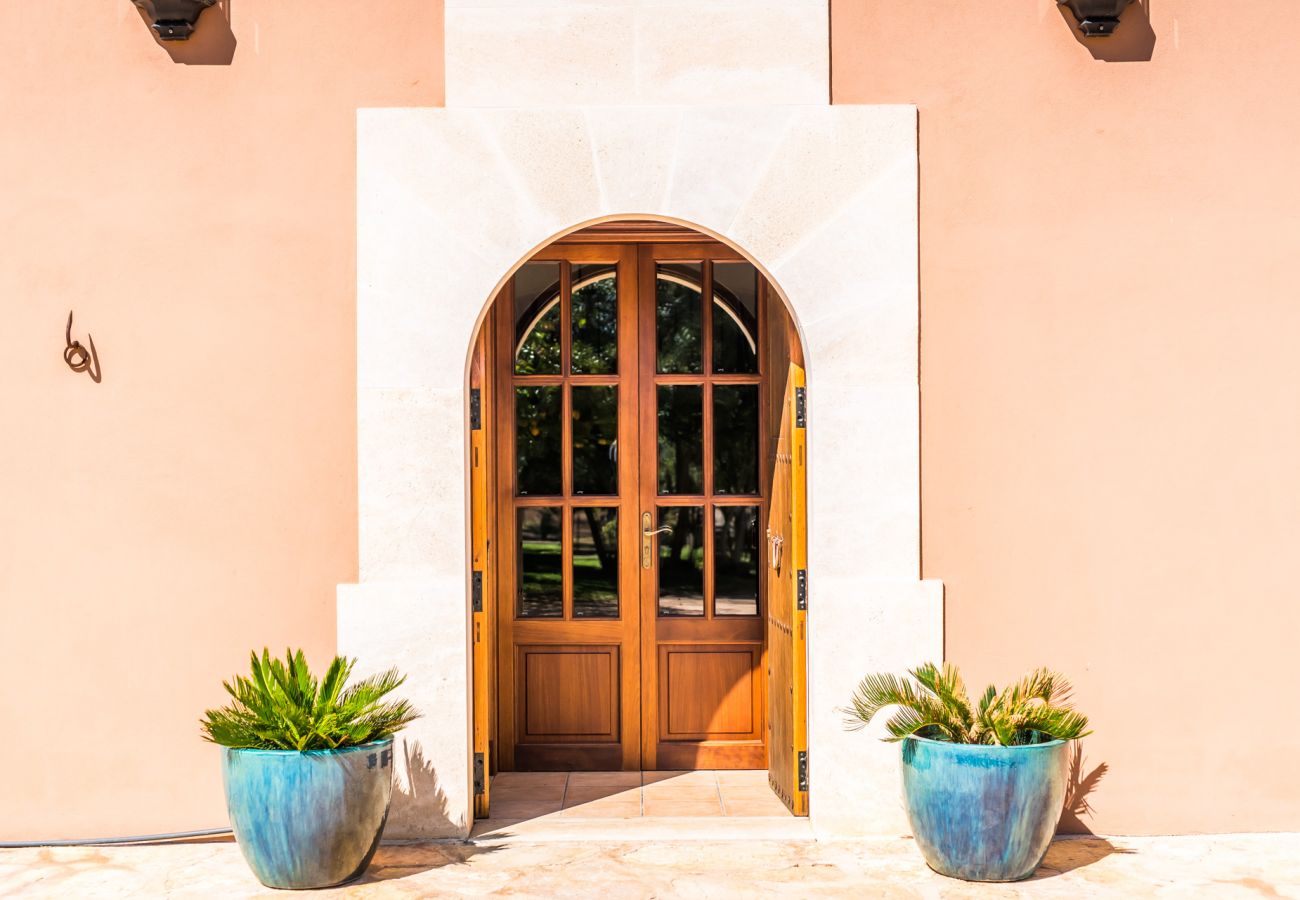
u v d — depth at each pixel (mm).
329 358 4363
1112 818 4398
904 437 4359
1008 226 4375
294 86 4348
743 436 5281
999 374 4383
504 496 5270
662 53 4359
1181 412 4391
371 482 4328
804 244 4367
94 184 4328
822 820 4375
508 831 4445
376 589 4309
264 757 3779
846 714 4359
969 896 3785
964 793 3838
